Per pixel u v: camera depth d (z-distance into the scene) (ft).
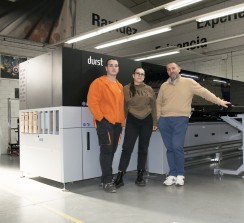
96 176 11.70
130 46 37.14
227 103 11.05
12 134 27.40
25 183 12.10
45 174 11.75
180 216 7.50
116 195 9.83
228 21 32.35
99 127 10.45
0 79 26.61
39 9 27.84
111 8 34.86
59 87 10.97
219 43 33.22
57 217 7.59
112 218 7.43
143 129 11.15
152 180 12.32
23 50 27.58
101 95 10.43
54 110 11.21
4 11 25.25
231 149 19.03
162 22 38.09
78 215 7.73
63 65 10.92
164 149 12.85
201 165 16.34
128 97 11.00
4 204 8.91
